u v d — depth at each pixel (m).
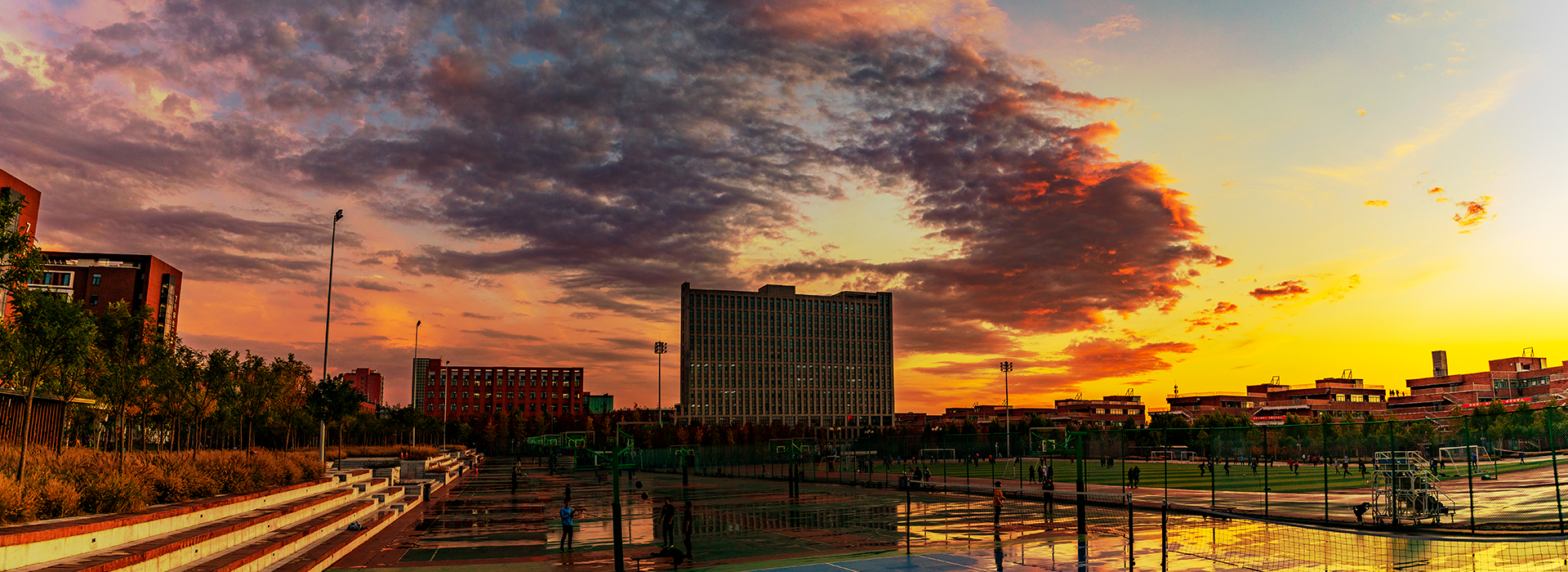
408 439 131.88
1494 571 20.27
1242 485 57.44
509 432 193.75
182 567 17.72
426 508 45.09
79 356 24.19
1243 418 140.88
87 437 46.03
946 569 22.16
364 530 29.58
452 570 23.39
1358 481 59.41
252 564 19.52
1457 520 30.89
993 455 58.47
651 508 44.78
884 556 24.70
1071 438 79.06
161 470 24.89
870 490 58.66
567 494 27.89
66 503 18.61
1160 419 153.12
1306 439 89.00
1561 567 20.64
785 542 28.88
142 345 36.25
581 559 25.39
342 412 54.59
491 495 56.62
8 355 22.03
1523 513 33.34
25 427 22.75
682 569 23.23
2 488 17.16
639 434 188.00
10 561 14.22
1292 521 32.03
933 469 89.31
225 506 23.58
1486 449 71.06
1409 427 62.34
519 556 26.12
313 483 33.59
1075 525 32.59
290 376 50.78
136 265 103.12
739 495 54.47
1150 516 36.19
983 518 36.06
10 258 21.58
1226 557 23.19
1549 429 27.66
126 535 17.92
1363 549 24.28
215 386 40.16
